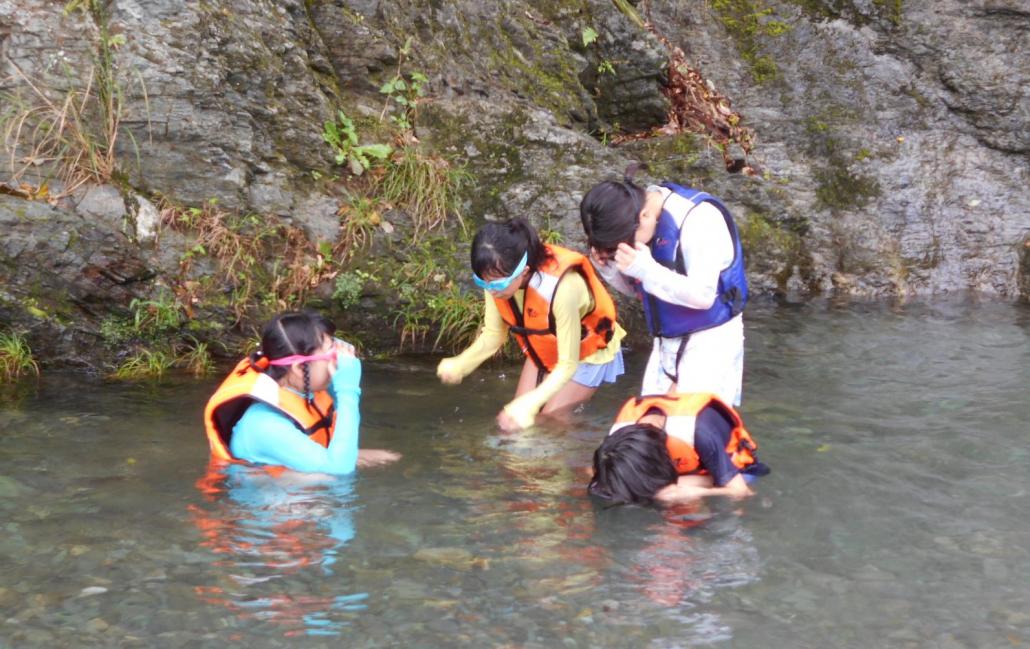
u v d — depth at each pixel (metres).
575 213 6.51
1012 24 8.33
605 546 3.24
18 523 3.38
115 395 4.88
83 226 5.30
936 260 7.60
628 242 3.74
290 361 3.81
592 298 4.62
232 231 5.66
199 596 2.90
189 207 5.68
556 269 4.38
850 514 3.50
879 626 2.77
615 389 5.14
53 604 2.85
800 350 5.77
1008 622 2.79
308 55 6.44
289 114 6.13
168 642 2.66
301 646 2.65
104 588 2.94
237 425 3.99
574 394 4.77
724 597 2.92
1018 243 7.66
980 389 5.00
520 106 7.02
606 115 7.97
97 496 3.61
